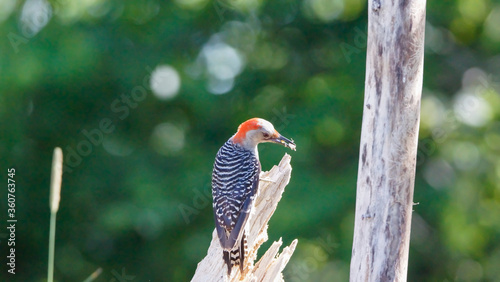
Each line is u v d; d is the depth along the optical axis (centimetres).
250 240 934
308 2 1819
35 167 1825
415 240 1869
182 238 1778
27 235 1856
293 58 1884
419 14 757
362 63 1773
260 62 1875
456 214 1734
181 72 1709
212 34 1805
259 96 1867
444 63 1878
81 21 1664
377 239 758
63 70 1584
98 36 1644
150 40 1700
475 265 1855
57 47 1603
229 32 1834
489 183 1803
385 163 758
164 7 1734
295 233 1625
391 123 758
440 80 1862
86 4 1697
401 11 753
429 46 1819
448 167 1814
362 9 1819
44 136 1792
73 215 1838
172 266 1817
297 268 1742
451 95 1872
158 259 1823
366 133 775
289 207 1623
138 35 1697
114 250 1864
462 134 1812
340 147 1788
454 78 1873
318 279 1747
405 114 757
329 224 1641
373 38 771
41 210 1842
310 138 1723
